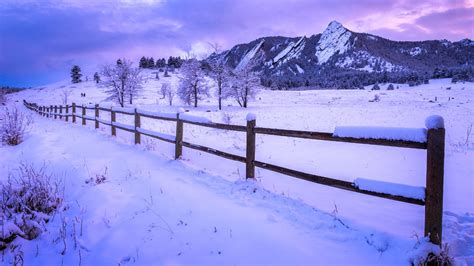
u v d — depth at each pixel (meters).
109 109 11.40
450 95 53.19
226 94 41.03
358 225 3.39
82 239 3.71
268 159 8.00
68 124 16.23
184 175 5.65
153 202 4.50
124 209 4.36
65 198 5.04
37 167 6.91
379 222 3.66
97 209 4.40
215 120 19.66
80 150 8.37
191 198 4.53
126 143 9.22
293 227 3.52
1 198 4.58
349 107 33.75
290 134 4.13
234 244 3.28
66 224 4.11
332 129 14.84
